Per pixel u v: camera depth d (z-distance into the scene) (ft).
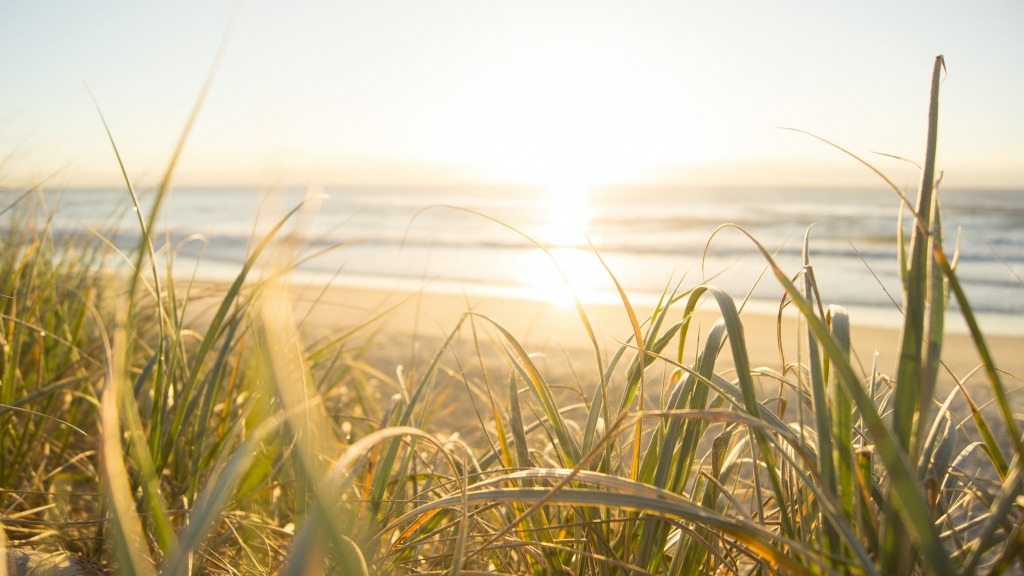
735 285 23.20
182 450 3.66
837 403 2.35
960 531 2.58
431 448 5.18
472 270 29.07
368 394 6.86
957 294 1.93
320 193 2.07
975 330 1.93
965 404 7.15
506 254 35.19
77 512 4.33
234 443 3.55
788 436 2.19
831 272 25.93
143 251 2.11
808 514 2.64
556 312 16.85
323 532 1.77
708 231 46.96
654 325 3.17
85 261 6.98
